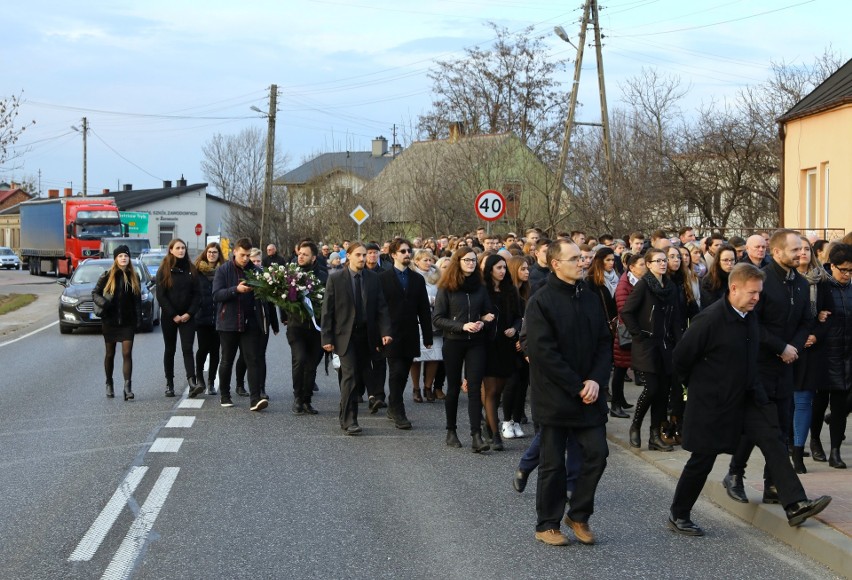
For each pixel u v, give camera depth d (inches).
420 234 1390.3
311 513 275.4
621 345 425.1
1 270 2891.2
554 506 249.4
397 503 288.0
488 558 235.8
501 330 371.6
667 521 269.9
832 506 265.7
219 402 480.4
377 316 406.0
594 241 556.1
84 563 227.9
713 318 248.4
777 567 230.7
